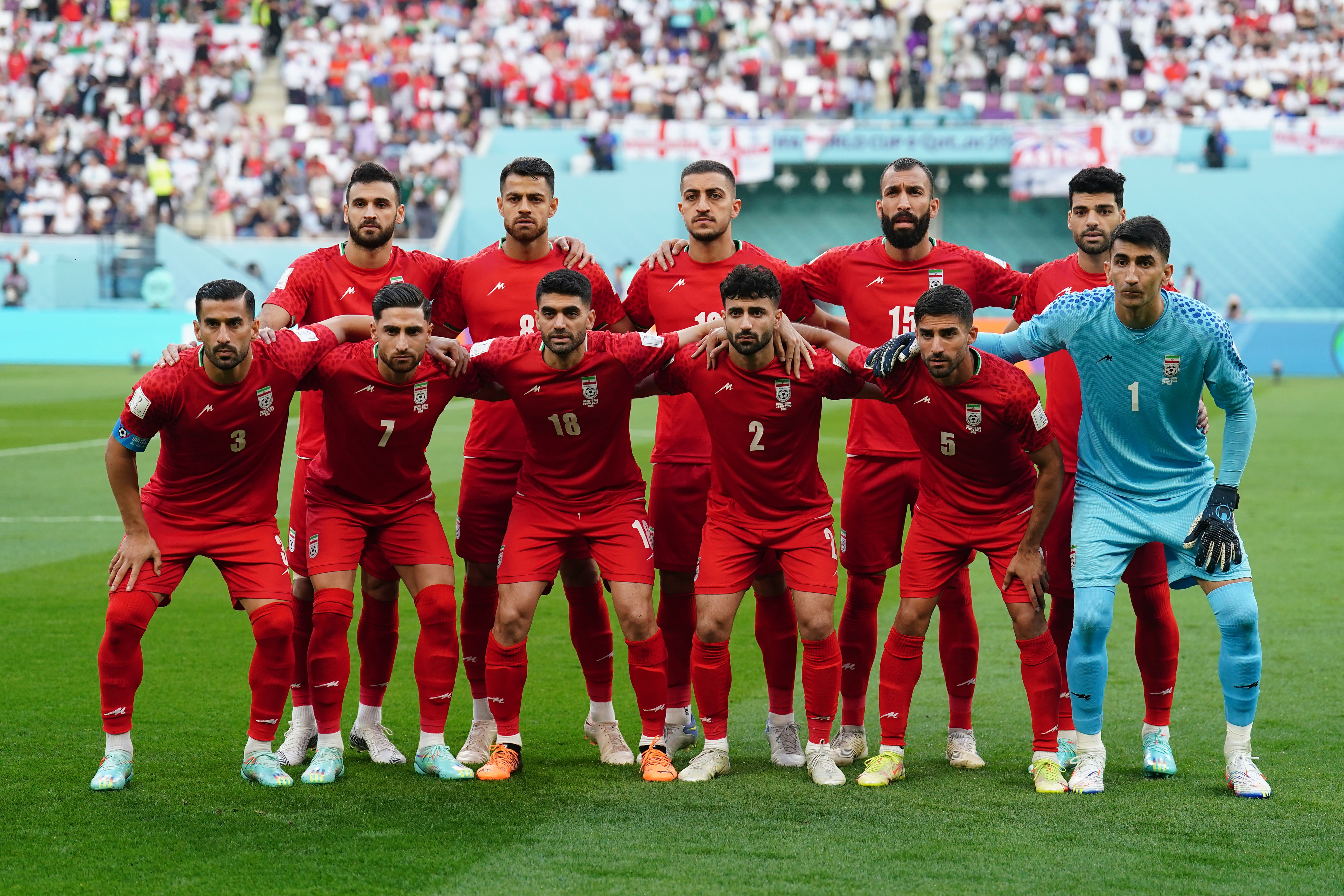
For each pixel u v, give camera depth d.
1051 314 5.61
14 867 4.52
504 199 6.26
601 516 5.81
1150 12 35.34
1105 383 5.54
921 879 4.39
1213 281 33.00
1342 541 10.96
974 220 34.97
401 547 5.80
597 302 6.48
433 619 5.70
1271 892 4.27
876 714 6.81
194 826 4.94
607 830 4.90
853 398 5.91
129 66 35.69
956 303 5.25
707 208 6.20
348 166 34.38
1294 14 35.50
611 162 33.56
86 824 4.96
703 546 5.81
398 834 4.86
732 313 5.39
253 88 36.31
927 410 5.54
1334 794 5.30
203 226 34.75
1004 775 5.67
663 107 34.97
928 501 5.79
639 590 5.73
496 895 4.26
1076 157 32.44
